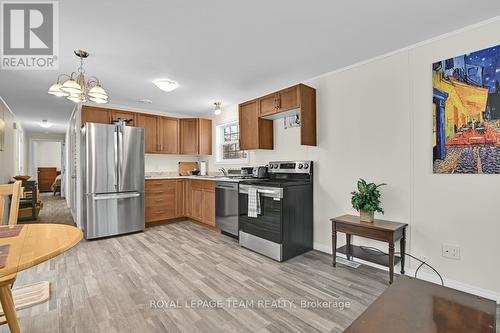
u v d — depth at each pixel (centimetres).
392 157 248
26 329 161
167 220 461
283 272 248
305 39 222
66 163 745
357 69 275
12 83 326
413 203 234
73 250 312
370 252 254
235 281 229
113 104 439
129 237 371
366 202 239
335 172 296
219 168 494
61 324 166
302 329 162
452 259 212
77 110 423
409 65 237
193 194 453
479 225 200
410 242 236
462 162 207
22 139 700
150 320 171
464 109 206
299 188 299
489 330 84
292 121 346
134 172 396
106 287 217
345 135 286
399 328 85
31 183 497
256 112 356
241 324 167
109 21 189
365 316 92
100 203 362
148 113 466
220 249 317
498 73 190
